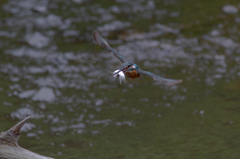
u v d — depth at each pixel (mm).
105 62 15164
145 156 9742
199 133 10820
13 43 15867
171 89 13570
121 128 11242
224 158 9586
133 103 12664
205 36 16969
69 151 10000
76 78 14086
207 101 12641
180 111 12117
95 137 10742
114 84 13875
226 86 13570
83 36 16547
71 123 11469
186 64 15141
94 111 12172
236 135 10664
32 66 14633
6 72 14148
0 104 12047
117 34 16672
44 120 11539
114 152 9953
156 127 11242
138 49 15898
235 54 15891
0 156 6574
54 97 12867
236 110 12008
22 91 13016
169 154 9828
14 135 6867
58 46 15898
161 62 15242
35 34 16344
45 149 10031
